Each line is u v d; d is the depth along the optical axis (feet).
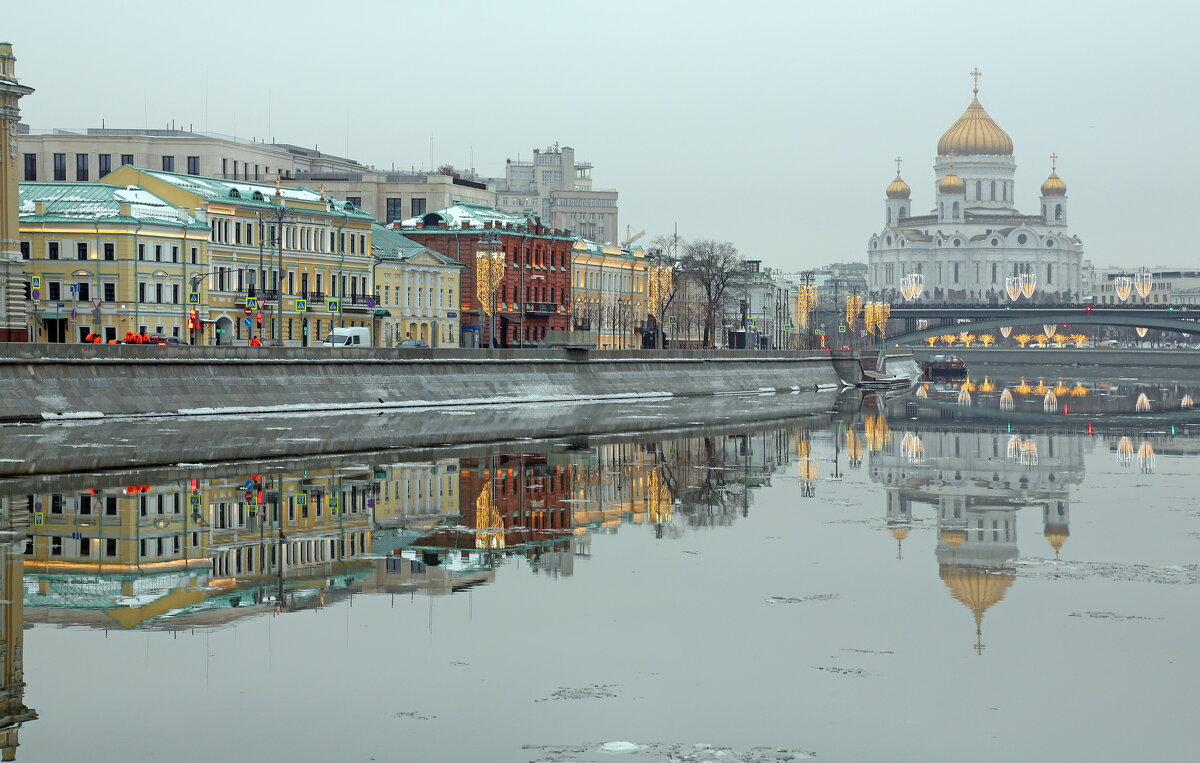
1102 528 227.20
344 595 173.37
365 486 261.03
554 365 504.02
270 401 372.99
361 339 511.40
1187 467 324.39
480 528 221.46
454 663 143.84
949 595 174.70
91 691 133.80
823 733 124.26
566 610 166.30
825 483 285.64
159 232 466.70
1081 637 154.92
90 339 423.64
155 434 314.35
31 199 467.93
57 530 210.18
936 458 341.00
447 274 622.95
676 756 118.62
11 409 311.68
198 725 124.88
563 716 127.95
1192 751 120.37
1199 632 156.46
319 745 120.26
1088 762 118.11
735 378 640.17
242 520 222.48
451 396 440.04
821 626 159.33
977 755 119.44
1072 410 580.71
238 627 157.28
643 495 262.67
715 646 150.61
